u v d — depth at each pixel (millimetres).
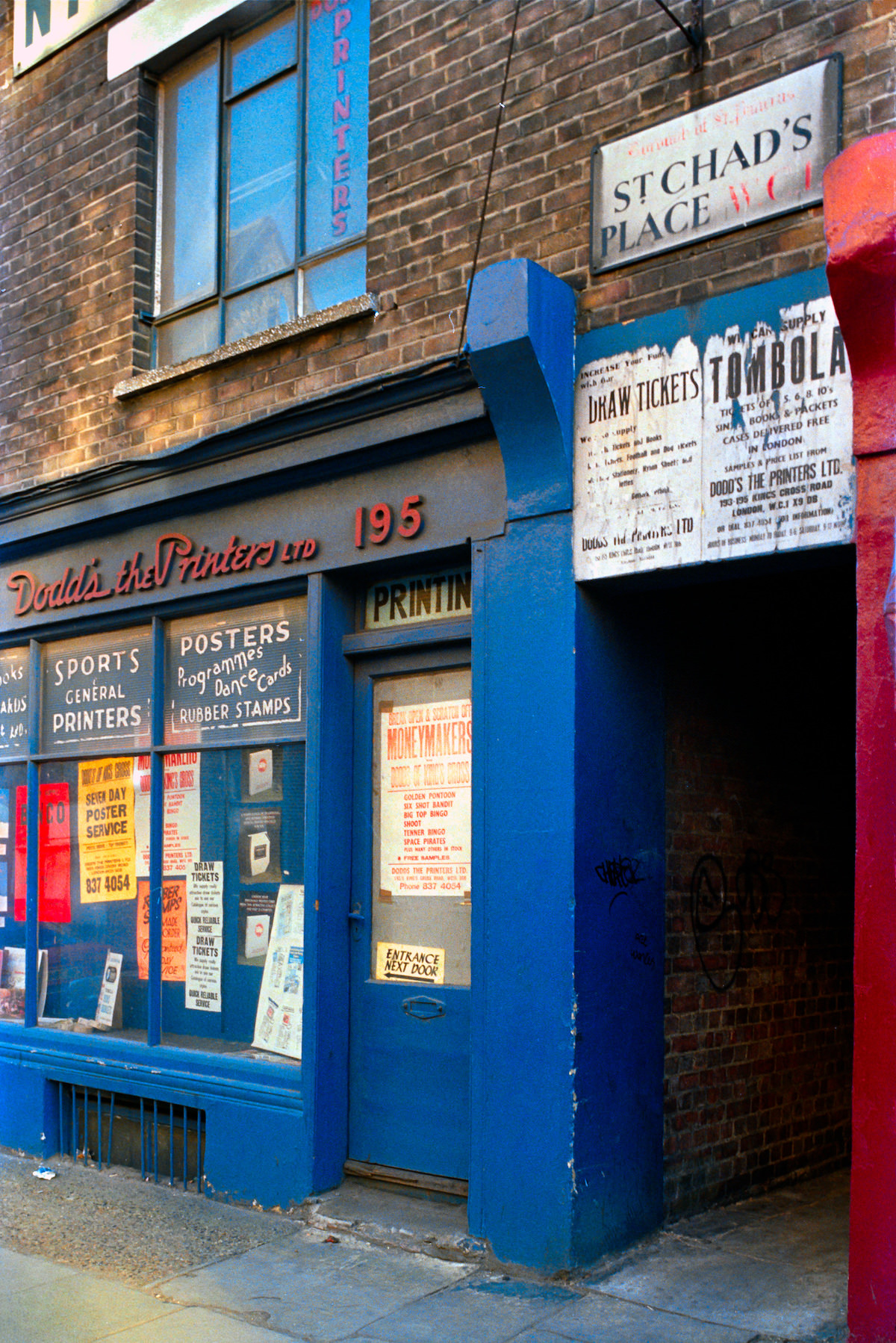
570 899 5020
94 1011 7480
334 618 6262
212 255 7242
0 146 8586
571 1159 4934
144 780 7316
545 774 5164
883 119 4418
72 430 7754
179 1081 6590
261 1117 6156
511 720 5309
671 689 5656
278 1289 5004
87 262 7809
